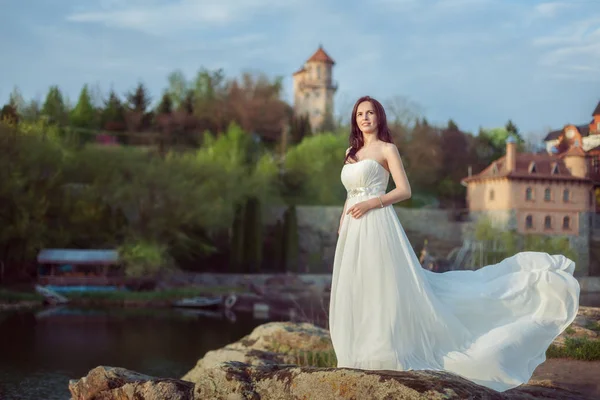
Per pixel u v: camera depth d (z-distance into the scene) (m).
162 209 45.41
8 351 20.23
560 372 7.43
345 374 4.70
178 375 16.75
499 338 5.21
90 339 22.91
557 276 5.49
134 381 6.57
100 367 6.96
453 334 5.27
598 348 8.16
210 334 24.66
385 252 5.29
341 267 5.47
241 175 57.31
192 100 94.12
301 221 59.94
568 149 63.88
